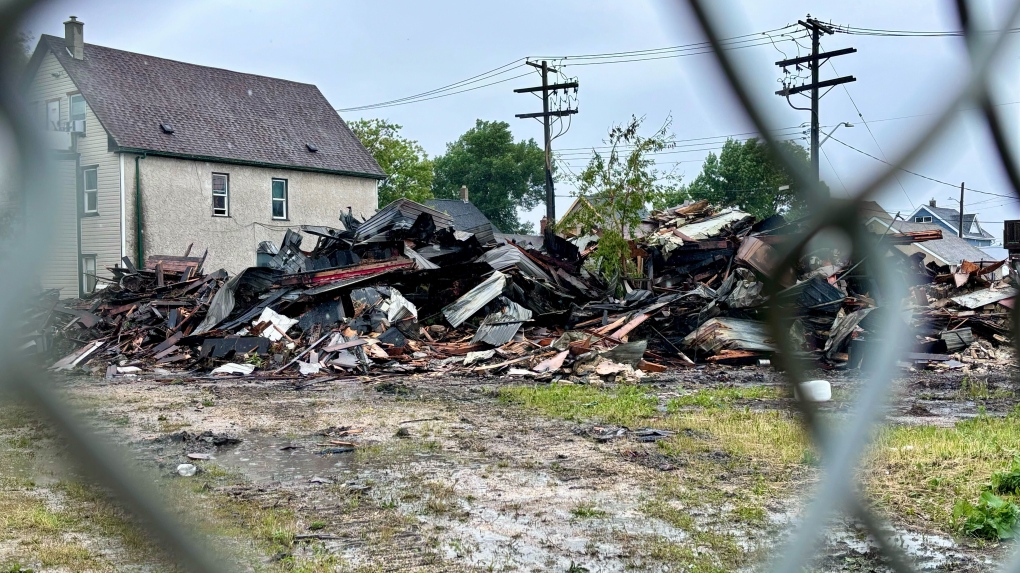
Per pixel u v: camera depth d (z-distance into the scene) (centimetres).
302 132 3772
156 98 3328
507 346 1955
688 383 1638
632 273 2703
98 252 3075
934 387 1551
